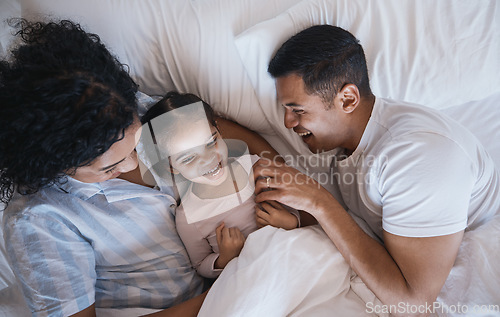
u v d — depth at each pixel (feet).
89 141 1.83
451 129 2.47
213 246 3.21
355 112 2.72
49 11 3.08
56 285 2.32
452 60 3.48
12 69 1.87
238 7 3.36
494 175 2.83
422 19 3.39
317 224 3.18
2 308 3.06
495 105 3.87
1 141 1.83
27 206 2.36
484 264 2.54
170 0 3.27
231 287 2.52
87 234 2.65
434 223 2.32
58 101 1.72
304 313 2.60
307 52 2.46
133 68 3.40
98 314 2.82
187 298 3.09
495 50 3.52
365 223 3.24
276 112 3.46
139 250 2.91
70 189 2.63
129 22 3.20
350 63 2.53
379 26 3.37
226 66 3.37
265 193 2.93
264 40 3.15
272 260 2.61
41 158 1.86
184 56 3.35
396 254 2.52
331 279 2.71
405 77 3.54
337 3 3.30
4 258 3.21
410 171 2.34
